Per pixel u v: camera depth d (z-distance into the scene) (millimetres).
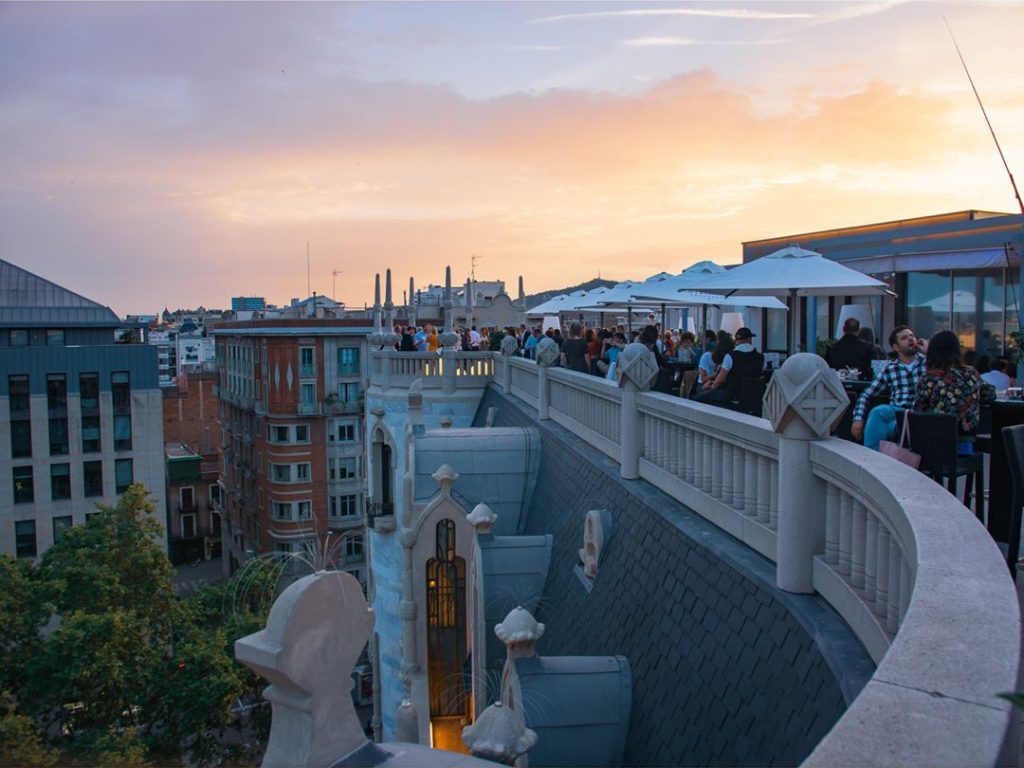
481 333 44031
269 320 73250
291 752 3604
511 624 7414
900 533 3951
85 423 58500
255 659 3492
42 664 23641
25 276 65062
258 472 67938
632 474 9953
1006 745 2082
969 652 2479
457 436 17312
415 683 16469
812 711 4574
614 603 8781
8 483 56219
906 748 2027
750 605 5941
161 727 25609
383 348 29859
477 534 12359
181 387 91875
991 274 19031
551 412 17031
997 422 7559
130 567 29000
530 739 5707
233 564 76312
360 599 3801
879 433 7984
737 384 12305
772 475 6270
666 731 6434
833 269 14656
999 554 3312
